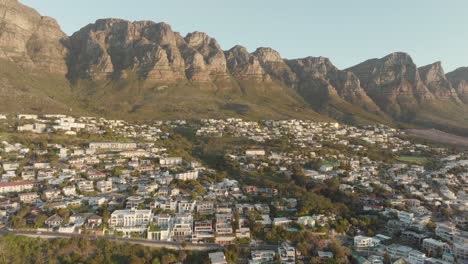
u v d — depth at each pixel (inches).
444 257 6560.0
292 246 6776.6
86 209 7810.0
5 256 6141.7
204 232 7076.8
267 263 6294.3
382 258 6525.6
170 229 7096.5
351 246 6978.4
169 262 6151.6
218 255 6284.5
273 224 7426.2
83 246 6397.6
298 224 7436.0
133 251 6407.5
